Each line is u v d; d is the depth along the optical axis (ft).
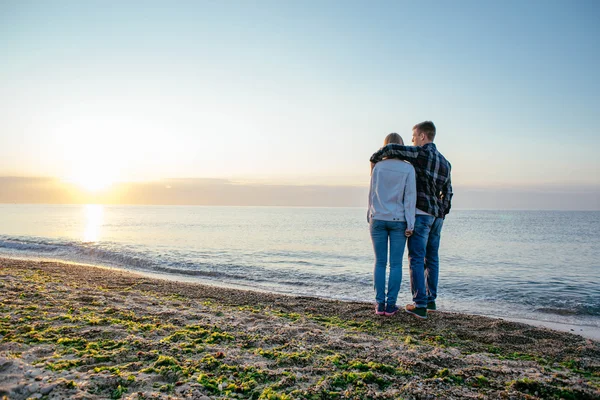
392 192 16.03
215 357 10.05
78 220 208.33
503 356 12.42
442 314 18.01
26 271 28.76
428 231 16.72
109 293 19.11
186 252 60.08
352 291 30.55
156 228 140.87
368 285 33.40
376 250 17.17
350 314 17.80
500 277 41.24
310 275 39.42
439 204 16.58
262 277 37.60
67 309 14.57
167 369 8.89
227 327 13.52
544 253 70.33
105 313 14.42
